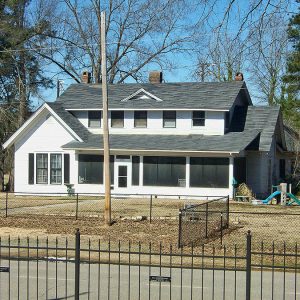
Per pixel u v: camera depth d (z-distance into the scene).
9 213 27.06
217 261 16.02
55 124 41.47
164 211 28.83
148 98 42.03
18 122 46.38
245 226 23.19
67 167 41.19
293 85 26.28
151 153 39.53
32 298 11.52
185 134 41.03
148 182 39.78
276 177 46.56
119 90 43.81
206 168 38.66
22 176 42.12
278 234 20.89
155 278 10.62
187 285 12.98
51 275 13.96
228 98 41.03
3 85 46.91
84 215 26.34
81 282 13.18
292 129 46.66
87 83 47.25
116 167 40.31
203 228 20.78
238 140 39.25
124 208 30.48
